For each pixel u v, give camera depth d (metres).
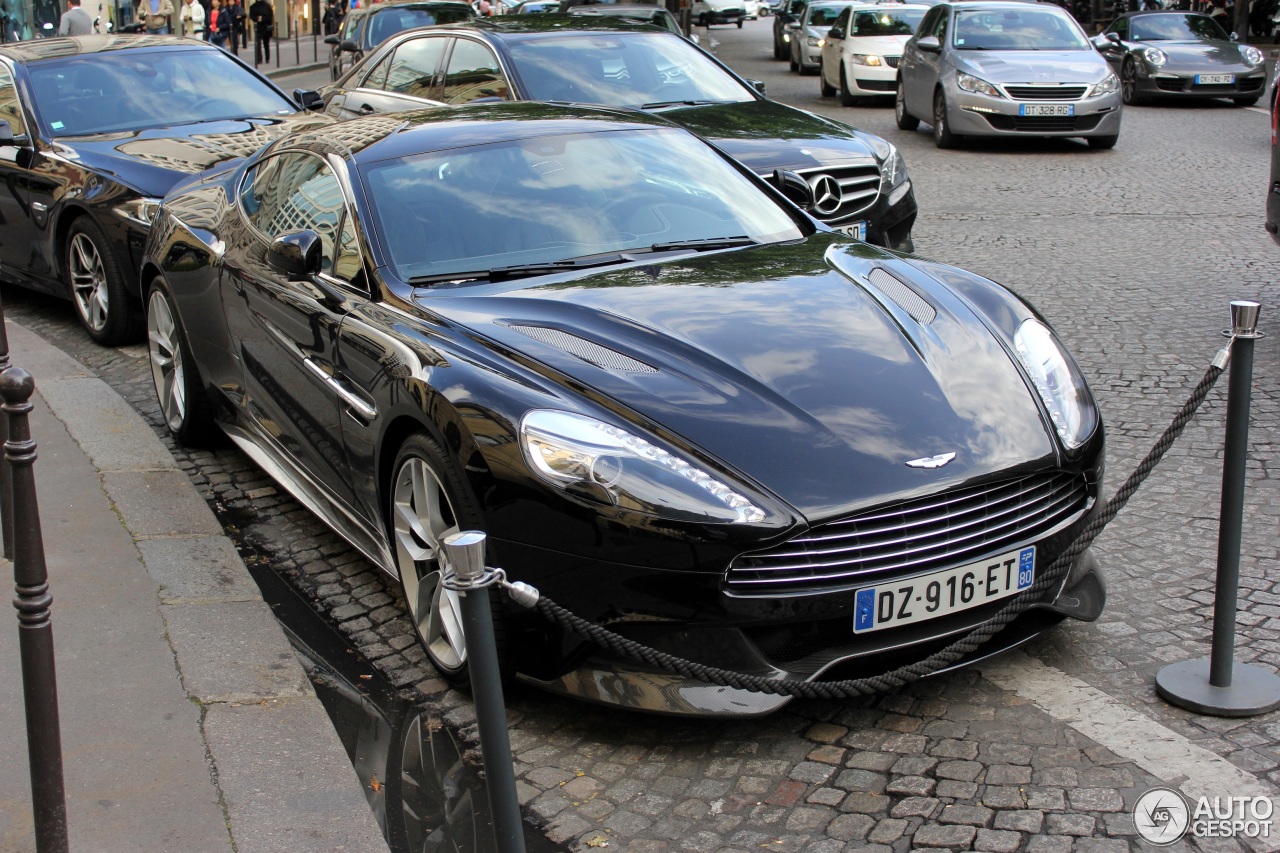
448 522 3.48
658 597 3.06
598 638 2.83
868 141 8.06
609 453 3.11
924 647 3.29
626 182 4.59
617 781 3.11
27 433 2.37
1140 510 4.61
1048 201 11.02
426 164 4.50
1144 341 6.73
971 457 3.23
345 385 3.96
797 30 26.08
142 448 5.55
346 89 9.66
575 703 3.48
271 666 3.63
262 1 31.34
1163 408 5.69
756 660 3.08
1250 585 3.97
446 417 3.33
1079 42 14.59
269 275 4.66
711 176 4.78
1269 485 4.79
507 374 3.38
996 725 3.23
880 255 4.37
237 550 4.55
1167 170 12.44
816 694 3.02
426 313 3.85
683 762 3.17
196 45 9.00
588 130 4.85
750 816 2.93
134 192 7.11
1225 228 9.65
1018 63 14.03
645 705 3.11
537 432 3.17
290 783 3.05
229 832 2.86
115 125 8.10
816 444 3.17
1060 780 2.98
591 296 3.85
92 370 7.05
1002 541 3.28
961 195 11.44
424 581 3.62
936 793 2.96
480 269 4.12
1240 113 16.83
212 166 7.18
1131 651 3.58
